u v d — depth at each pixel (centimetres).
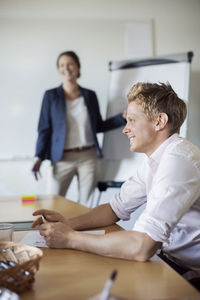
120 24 379
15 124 366
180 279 82
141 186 139
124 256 98
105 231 129
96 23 376
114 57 379
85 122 330
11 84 365
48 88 370
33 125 369
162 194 102
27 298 71
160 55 367
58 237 108
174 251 123
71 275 85
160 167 110
